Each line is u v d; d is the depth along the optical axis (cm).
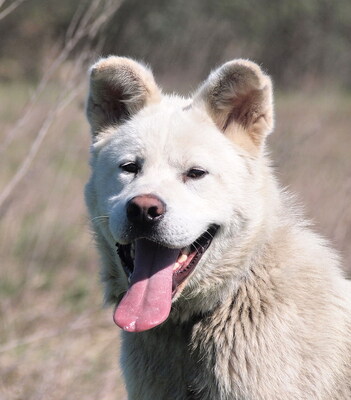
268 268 925
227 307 923
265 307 906
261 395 880
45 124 1341
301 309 907
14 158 2447
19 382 1325
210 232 945
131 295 901
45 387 1259
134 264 931
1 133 2459
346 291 962
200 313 932
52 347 1486
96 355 1457
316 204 1744
